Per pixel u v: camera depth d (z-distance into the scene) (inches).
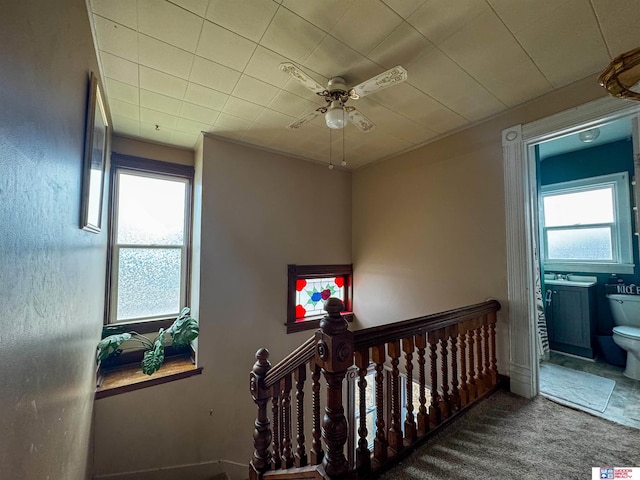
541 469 57.9
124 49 69.9
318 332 52.1
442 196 118.1
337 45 68.6
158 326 123.6
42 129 35.9
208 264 116.9
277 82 83.7
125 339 100.8
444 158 118.0
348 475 49.4
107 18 60.7
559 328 137.6
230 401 119.1
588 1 56.5
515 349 91.7
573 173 145.6
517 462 60.0
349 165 157.2
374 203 151.3
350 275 163.0
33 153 33.0
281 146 131.5
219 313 118.7
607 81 45.5
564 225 149.9
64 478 51.3
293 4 57.4
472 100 92.2
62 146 44.5
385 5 57.7
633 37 65.3
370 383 147.4
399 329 63.7
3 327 26.4
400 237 136.3
